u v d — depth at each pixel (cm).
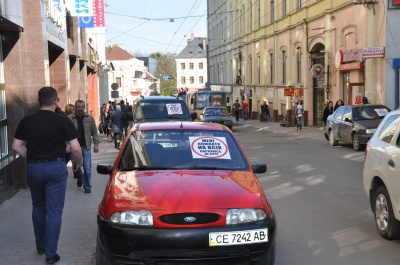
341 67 2533
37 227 598
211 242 464
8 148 1012
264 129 3347
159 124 673
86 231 704
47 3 1316
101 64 4344
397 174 610
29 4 1121
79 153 584
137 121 1564
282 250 620
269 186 1060
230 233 468
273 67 4066
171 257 462
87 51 2778
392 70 2200
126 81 7225
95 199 923
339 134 1909
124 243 464
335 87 2752
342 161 1480
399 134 644
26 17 1118
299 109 2862
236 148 625
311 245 641
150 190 504
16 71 1039
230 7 5644
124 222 471
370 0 2241
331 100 2822
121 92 6359
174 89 11694
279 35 3816
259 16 4381
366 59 2316
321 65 2853
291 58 3509
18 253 609
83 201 906
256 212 484
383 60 2217
